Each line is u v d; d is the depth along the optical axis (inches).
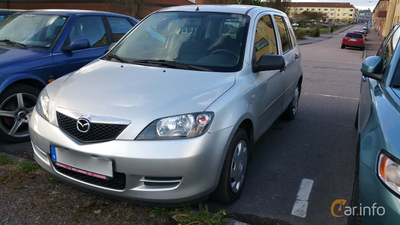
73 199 108.7
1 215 98.0
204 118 91.2
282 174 136.0
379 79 108.3
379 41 1563.7
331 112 238.1
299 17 3257.9
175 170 87.4
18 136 154.8
